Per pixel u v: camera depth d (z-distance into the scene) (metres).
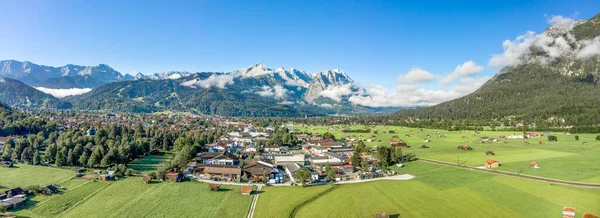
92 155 152.88
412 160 180.00
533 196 106.56
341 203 106.31
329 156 193.25
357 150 194.12
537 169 144.00
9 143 186.50
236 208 100.94
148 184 127.75
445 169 154.12
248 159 189.25
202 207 101.69
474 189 117.75
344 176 144.25
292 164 169.50
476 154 191.12
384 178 142.38
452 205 102.06
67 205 102.00
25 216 92.44
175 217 93.12
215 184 123.19
